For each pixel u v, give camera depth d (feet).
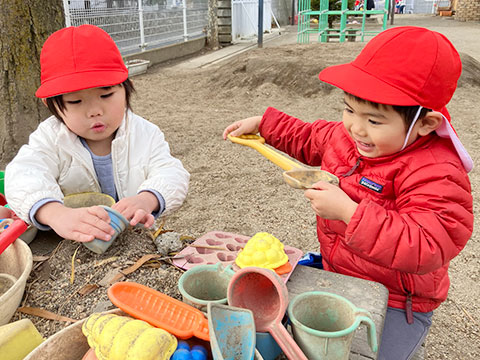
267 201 9.91
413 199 3.65
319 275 3.79
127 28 25.80
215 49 35.17
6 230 3.77
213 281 3.41
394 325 4.04
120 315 3.06
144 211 4.09
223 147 13.28
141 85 22.06
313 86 18.98
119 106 4.42
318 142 5.13
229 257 4.06
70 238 3.87
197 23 34.65
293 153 5.48
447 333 6.14
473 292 6.96
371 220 3.45
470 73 20.07
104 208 3.94
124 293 3.13
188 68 27.04
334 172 4.50
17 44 10.05
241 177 11.18
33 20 10.10
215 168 11.73
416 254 3.40
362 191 4.18
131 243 4.28
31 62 10.32
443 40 3.55
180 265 4.00
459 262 7.67
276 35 44.27
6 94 10.23
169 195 4.63
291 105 17.98
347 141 4.53
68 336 2.89
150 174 5.00
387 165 3.93
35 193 4.20
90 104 4.21
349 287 3.64
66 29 4.24
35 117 10.60
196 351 2.71
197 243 4.32
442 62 3.44
